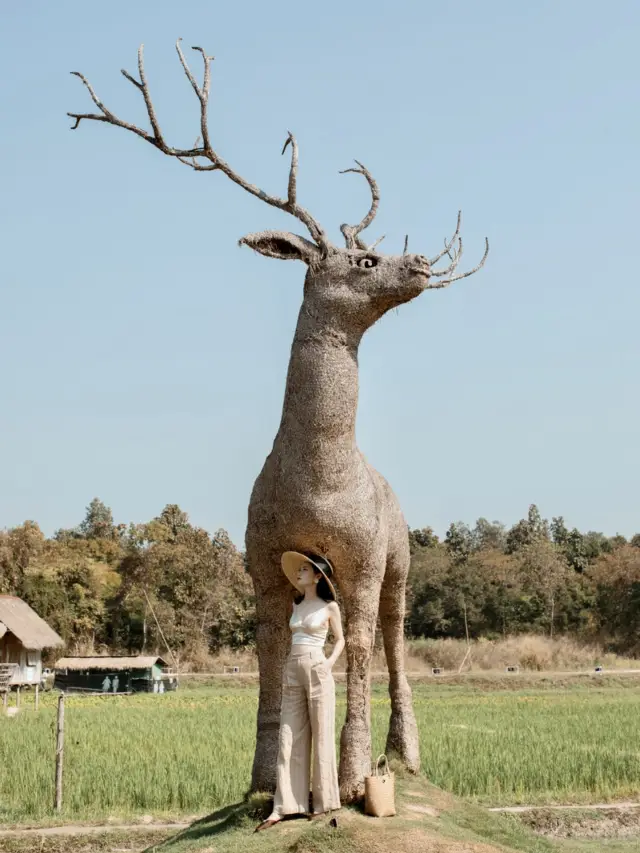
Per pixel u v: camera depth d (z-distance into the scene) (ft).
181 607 205.87
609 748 70.59
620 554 224.74
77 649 199.82
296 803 32.12
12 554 210.59
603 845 42.42
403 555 40.42
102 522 291.38
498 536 370.73
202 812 51.85
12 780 57.62
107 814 50.98
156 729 88.53
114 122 34.83
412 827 30.55
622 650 209.15
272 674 35.55
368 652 34.19
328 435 33.27
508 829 36.14
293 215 34.71
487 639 208.95
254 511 34.91
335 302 33.60
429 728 86.69
